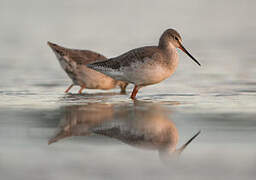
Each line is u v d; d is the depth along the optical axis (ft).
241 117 40.19
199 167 27.68
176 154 30.19
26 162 28.50
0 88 56.39
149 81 51.37
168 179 25.76
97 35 96.84
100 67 53.26
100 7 130.21
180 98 50.39
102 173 26.61
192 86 57.93
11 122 38.68
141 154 30.22
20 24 106.93
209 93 53.01
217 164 28.12
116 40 91.56
